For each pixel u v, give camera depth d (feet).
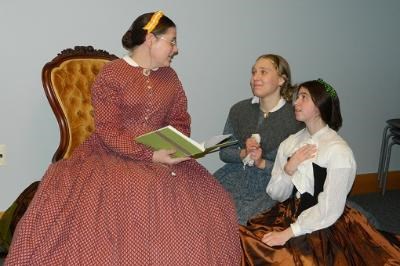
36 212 6.20
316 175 7.00
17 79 9.37
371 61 12.67
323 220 6.66
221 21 10.80
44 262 5.90
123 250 5.92
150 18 7.08
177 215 6.37
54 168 6.88
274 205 7.86
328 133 7.24
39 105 9.64
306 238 6.80
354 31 12.30
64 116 8.67
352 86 12.60
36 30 9.31
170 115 7.68
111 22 9.82
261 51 11.35
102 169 6.66
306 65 11.94
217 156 11.45
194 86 10.86
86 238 5.93
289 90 8.61
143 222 6.13
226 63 11.05
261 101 8.74
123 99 7.05
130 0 9.88
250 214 7.94
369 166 13.23
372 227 7.04
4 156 9.59
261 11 11.14
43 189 6.48
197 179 7.10
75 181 6.48
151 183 6.47
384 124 13.20
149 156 6.81
